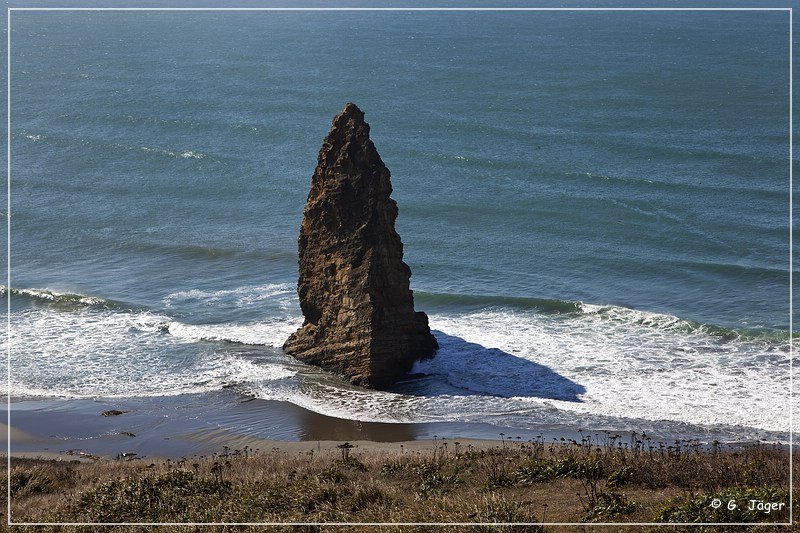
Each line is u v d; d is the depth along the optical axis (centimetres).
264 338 4953
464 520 2069
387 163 9000
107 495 2559
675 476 2492
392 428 3800
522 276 6009
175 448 3619
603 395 4106
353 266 4397
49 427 3866
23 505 2667
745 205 7675
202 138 10338
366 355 4325
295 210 7688
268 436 3738
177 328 5125
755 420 3766
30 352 4809
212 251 6575
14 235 7000
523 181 8406
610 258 6331
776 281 5838
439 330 5006
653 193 8025
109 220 7388
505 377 4362
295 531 2177
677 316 5194
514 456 2889
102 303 5516
